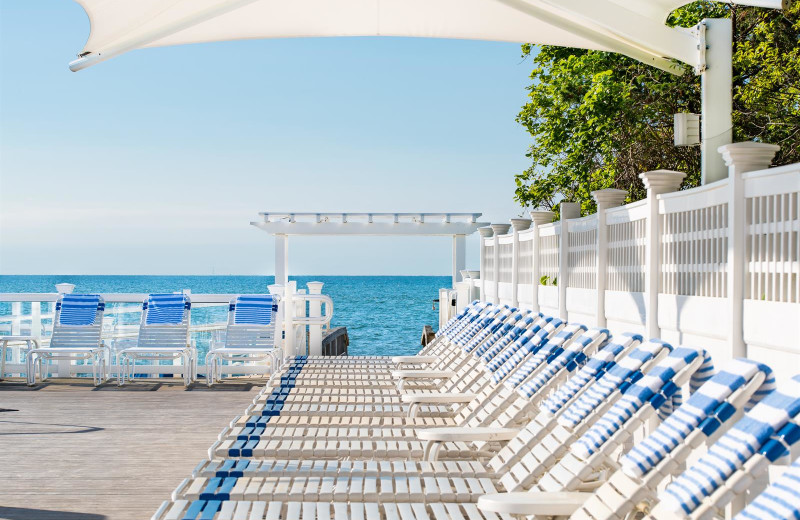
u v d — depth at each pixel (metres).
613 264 6.38
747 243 4.16
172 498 3.72
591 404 4.03
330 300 11.56
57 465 6.09
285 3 6.29
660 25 5.44
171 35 6.39
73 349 10.12
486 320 8.03
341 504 3.67
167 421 7.90
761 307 3.95
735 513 3.26
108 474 5.82
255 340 10.49
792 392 2.70
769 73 9.81
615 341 4.49
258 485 3.88
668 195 5.23
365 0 6.32
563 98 11.91
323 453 4.59
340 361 9.25
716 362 4.51
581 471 3.58
